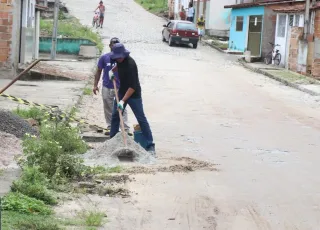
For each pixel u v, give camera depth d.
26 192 7.80
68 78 23.03
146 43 42.47
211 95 23.02
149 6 66.44
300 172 10.88
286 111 19.95
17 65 22.31
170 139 14.36
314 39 29.62
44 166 9.05
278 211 8.22
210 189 9.27
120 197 8.52
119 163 10.59
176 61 34.47
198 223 7.51
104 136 13.05
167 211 7.98
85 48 32.00
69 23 45.09
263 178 10.23
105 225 7.16
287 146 13.86
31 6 25.53
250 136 15.13
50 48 32.78
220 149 13.22
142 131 11.66
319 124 17.58
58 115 14.39
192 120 17.45
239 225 7.51
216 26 48.97
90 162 10.47
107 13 58.91
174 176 9.97
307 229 7.47
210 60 36.41
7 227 6.34
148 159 10.95
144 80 26.36
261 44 37.28
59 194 8.37
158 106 19.91
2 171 9.03
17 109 14.32
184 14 54.53
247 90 25.11
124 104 11.23
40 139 10.90
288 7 34.44
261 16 37.53
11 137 11.02
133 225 7.27
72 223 7.02
